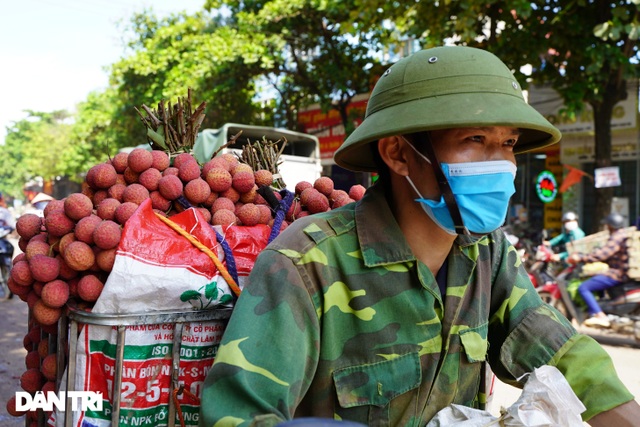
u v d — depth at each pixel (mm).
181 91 13305
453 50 1297
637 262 5828
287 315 1204
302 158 10133
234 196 1891
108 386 1459
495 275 1504
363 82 12672
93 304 1528
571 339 1457
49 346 1649
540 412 1272
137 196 1713
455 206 1251
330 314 1266
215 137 9859
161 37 14398
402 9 8219
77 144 29000
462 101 1217
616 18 6984
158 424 1469
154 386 1464
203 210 1792
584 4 7586
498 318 1526
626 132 10648
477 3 7180
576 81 8406
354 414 1285
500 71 1279
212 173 1849
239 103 15039
